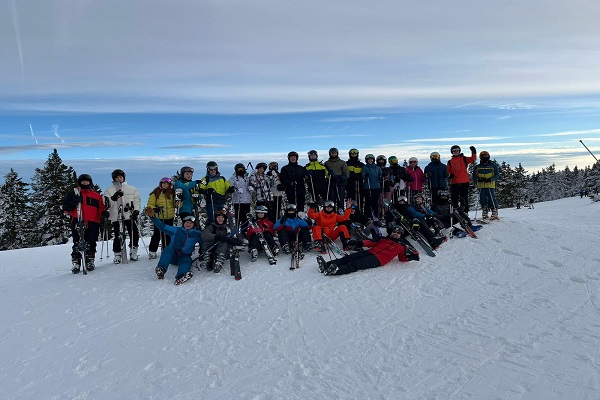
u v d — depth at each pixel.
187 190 10.36
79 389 4.91
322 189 11.38
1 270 10.98
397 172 12.21
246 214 10.70
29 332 6.58
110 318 6.88
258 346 5.67
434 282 7.63
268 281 7.97
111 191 9.86
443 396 4.34
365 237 9.80
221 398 4.53
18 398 4.79
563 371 4.65
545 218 22.67
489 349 5.22
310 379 4.79
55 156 35.06
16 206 34.44
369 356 5.24
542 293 6.95
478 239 10.02
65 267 10.81
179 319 6.66
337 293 7.25
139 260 10.27
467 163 11.59
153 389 4.81
